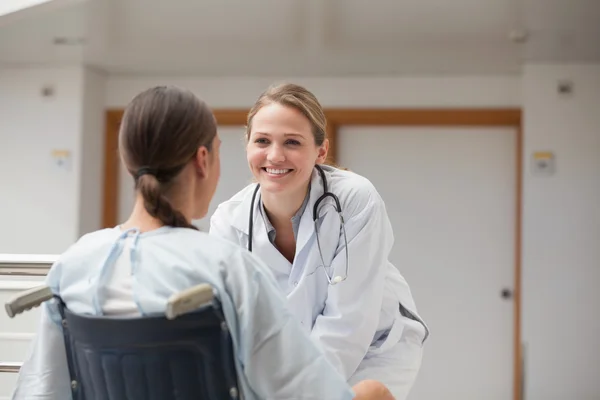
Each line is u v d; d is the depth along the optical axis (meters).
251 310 1.27
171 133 1.31
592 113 5.42
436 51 5.04
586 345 5.43
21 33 4.79
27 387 1.41
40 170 5.93
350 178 2.03
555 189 5.46
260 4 4.05
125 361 1.26
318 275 1.98
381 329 2.12
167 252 1.30
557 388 5.45
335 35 4.66
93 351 1.28
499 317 5.76
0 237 5.96
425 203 5.86
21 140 5.95
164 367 1.26
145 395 1.27
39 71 5.92
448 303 5.81
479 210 5.81
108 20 4.43
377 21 4.34
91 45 5.11
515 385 5.62
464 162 5.84
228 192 6.05
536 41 4.80
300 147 1.86
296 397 1.29
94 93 6.04
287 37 4.72
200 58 5.41
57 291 1.37
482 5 4.03
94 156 6.07
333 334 1.92
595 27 4.44
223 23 4.45
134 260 1.30
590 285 5.44
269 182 1.87
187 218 1.36
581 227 5.45
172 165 1.32
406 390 2.09
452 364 5.78
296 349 1.30
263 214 2.01
